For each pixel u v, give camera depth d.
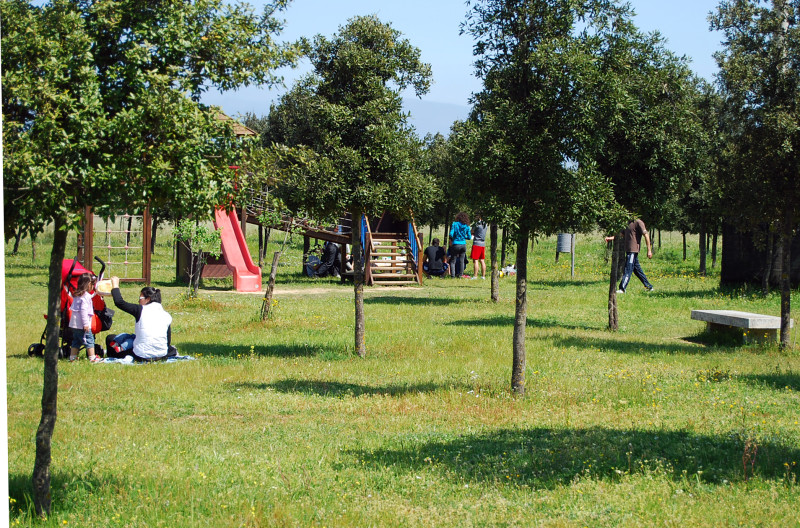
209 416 8.53
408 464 6.47
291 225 21.31
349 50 12.09
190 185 5.15
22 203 4.63
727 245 23.59
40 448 5.18
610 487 5.75
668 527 4.82
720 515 5.02
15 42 4.76
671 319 17.77
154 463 6.39
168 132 5.02
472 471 6.32
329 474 6.20
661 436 7.20
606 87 9.04
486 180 9.27
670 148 13.70
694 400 9.07
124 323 16.89
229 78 5.63
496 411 8.64
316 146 12.20
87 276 12.00
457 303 20.89
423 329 15.70
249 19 5.78
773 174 12.98
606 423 7.95
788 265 13.29
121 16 5.21
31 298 20.31
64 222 4.79
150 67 5.32
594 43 9.34
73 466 6.25
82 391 9.62
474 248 30.84
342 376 10.93
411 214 13.02
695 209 29.86
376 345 13.72
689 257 41.78
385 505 5.41
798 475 6.01
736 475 5.96
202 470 6.20
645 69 13.57
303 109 12.28
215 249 20.77
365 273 27.20
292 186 11.88
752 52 13.06
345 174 12.01
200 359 12.27
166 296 21.84
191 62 5.51
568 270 32.97
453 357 12.45
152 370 11.16
